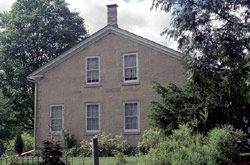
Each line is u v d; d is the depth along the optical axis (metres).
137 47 20.64
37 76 22.45
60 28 31.14
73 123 21.33
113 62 21.06
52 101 22.03
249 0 11.05
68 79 21.91
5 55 30.05
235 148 8.44
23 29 30.09
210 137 8.62
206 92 12.55
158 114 14.12
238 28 10.69
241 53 10.53
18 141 22.52
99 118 20.80
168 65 19.83
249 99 10.44
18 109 31.31
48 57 31.12
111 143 19.19
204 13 11.52
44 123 21.97
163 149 8.26
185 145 8.40
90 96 21.25
